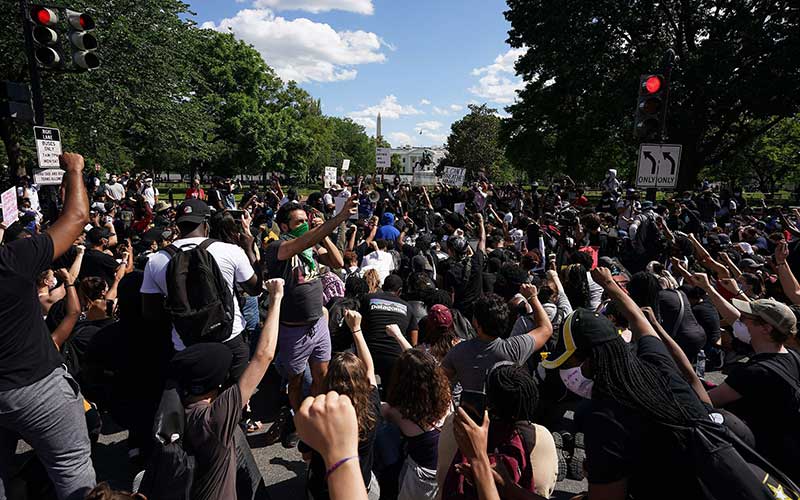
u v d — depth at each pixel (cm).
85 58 639
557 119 3397
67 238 241
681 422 169
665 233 757
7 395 227
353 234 784
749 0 2441
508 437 215
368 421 257
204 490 220
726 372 609
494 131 7112
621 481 169
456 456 212
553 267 575
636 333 233
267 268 370
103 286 411
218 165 4984
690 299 581
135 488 261
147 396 340
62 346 383
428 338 389
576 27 2681
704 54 2361
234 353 320
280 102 5772
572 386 264
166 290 294
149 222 1123
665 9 2630
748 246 839
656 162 749
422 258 686
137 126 2172
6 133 2091
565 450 388
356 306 445
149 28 2061
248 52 5047
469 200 1766
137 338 334
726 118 2706
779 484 165
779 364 254
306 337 386
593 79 2736
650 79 725
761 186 5281
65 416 245
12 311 224
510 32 2994
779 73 2292
